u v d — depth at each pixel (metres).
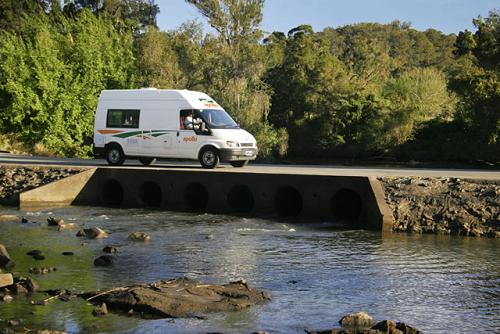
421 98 52.28
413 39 114.00
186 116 25.52
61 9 71.88
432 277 12.87
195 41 49.50
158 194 25.98
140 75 46.56
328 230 18.62
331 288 11.94
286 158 48.00
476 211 18.31
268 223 19.91
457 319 10.18
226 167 27.67
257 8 50.94
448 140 42.59
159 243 16.34
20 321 9.72
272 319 9.98
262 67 48.75
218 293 11.05
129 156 26.47
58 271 13.06
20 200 23.34
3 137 42.62
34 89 42.56
